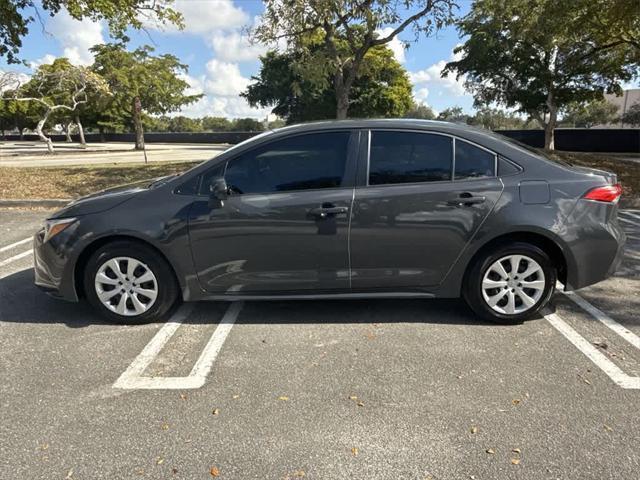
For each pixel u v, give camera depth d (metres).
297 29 12.16
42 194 10.83
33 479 2.42
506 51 25.44
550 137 27.06
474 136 4.03
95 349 3.77
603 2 12.98
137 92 31.86
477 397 3.08
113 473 2.46
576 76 24.80
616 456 2.55
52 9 12.71
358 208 3.92
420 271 4.04
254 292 4.11
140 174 13.62
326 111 39.53
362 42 13.20
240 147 4.07
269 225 3.94
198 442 2.69
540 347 3.74
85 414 2.95
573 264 4.01
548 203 3.94
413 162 4.00
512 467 2.48
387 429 2.79
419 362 3.53
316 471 2.47
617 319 4.24
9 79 25.91
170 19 13.77
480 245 3.97
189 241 3.99
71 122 48.97
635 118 45.53
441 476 2.42
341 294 4.11
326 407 3.00
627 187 11.16
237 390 3.19
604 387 3.18
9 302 4.73
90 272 4.11
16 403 3.06
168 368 3.48
